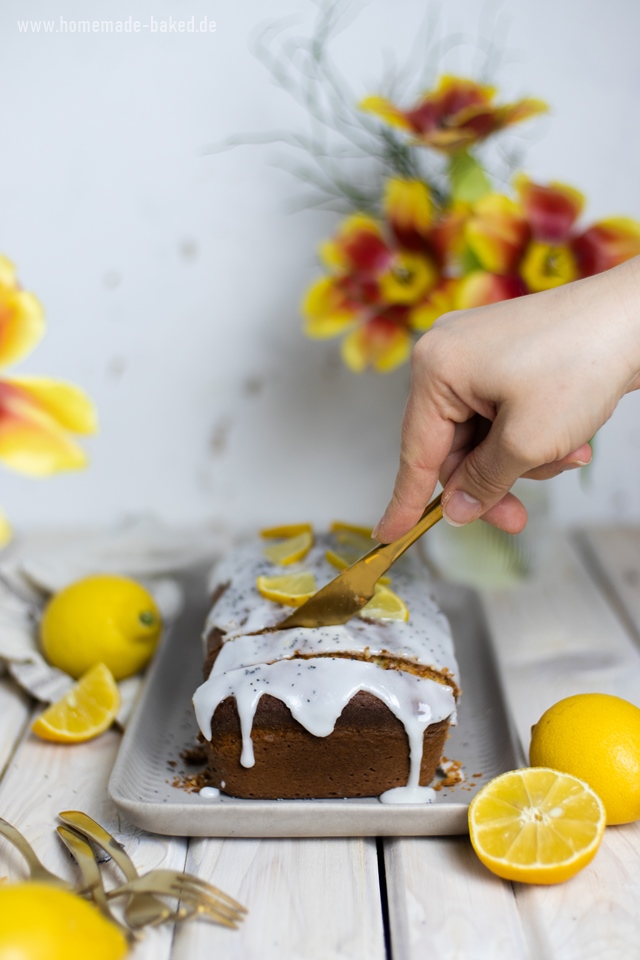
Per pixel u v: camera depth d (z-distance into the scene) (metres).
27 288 0.85
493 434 0.52
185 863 0.55
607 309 0.52
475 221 0.68
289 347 0.87
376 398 0.88
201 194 0.83
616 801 0.56
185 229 0.84
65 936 0.45
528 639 0.75
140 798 0.58
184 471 0.90
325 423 0.89
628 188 0.83
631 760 0.56
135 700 0.65
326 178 0.82
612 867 0.54
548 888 0.53
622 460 0.90
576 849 0.52
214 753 0.58
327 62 0.80
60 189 0.83
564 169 0.83
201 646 0.74
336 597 0.60
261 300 0.86
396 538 0.58
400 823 0.55
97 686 0.66
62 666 0.69
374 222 0.75
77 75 0.80
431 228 0.74
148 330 0.86
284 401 0.88
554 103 0.81
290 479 0.90
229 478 0.91
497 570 0.82
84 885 0.52
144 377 0.88
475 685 0.69
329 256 0.76
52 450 0.89
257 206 0.83
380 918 0.52
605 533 0.90
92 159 0.82
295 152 0.82
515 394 0.51
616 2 0.79
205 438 0.89
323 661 0.59
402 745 0.58
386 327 0.82
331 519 0.91
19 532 0.91
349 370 0.87
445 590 0.78
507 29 0.80
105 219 0.84
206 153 0.82
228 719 0.58
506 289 0.67
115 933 0.48
